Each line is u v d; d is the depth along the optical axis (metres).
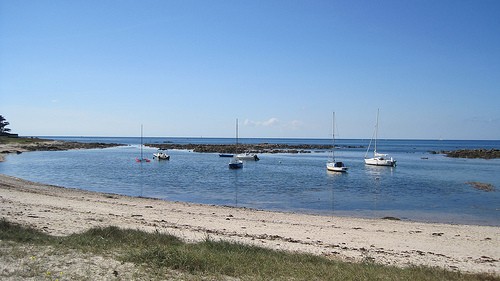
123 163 73.12
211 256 10.61
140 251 10.56
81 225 17.00
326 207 31.16
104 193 34.28
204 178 50.69
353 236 18.98
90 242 11.67
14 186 33.22
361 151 136.12
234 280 9.00
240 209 27.45
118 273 8.70
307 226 21.17
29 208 21.38
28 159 78.88
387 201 34.28
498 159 93.31
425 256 15.55
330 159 90.50
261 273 9.74
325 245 16.64
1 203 22.52
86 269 8.77
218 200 33.97
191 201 33.28
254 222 21.69
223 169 63.38
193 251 10.94
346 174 57.56
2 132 139.62
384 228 21.45
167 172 57.72
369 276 10.23
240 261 10.73
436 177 54.16
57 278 8.01
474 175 56.91
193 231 17.89
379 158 75.00
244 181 47.88
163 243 12.93
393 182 48.16
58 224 16.75
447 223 25.09
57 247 10.60
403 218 26.91
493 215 28.19
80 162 73.69
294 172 59.75
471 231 21.14
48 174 52.31
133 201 29.27
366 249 16.38
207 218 22.30
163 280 8.46
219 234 17.56
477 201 34.44
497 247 17.56
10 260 8.98
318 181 48.69
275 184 45.38
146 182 46.06
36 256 9.49
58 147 122.88
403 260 14.70
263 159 90.62
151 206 26.50
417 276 10.78
